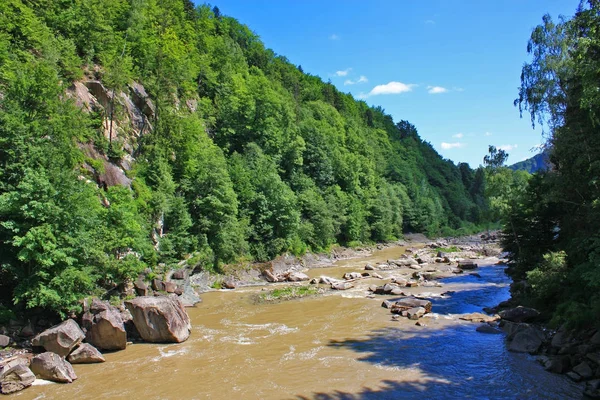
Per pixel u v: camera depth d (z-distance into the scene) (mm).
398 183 138875
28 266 24938
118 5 56875
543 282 27812
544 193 33500
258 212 60750
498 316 30516
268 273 52125
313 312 34000
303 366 21609
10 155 25922
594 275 19750
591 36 21812
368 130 162500
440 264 63406
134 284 33469
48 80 31453
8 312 23922
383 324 29781
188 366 21859
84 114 38625
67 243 25828
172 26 76250
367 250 90125
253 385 19188
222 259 50906
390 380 19531
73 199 26500
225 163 61750
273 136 80500
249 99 79312
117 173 41750
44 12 44500
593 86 20750
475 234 140125
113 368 21609
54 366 19953
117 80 44656
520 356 22234
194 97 72125
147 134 50500
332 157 98938
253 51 125438
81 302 25703
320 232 75375
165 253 41250
